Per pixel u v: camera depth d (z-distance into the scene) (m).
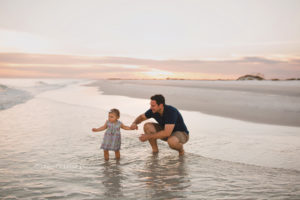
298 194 2.65
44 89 22.73
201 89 19.39
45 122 7.12
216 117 7.77
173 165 3.67
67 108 10.10
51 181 2.98
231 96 13.89
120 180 3.04
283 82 28.25
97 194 2.62
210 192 2.69
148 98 14.09
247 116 7.95
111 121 4.01
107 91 19.83
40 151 4.34
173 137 4.14
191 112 8.70
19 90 19.33
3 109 9.75
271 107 9.82
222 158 4.01
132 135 5.71
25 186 2.82
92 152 4.36
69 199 2.49
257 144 4.82
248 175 3.25
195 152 4.36
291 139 5.18
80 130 6.12
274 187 2.85
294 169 3.49
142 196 2.58
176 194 2.64
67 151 4.38
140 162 3.82
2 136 5.41
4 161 3.76
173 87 23.14
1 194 2.59
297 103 10.79
